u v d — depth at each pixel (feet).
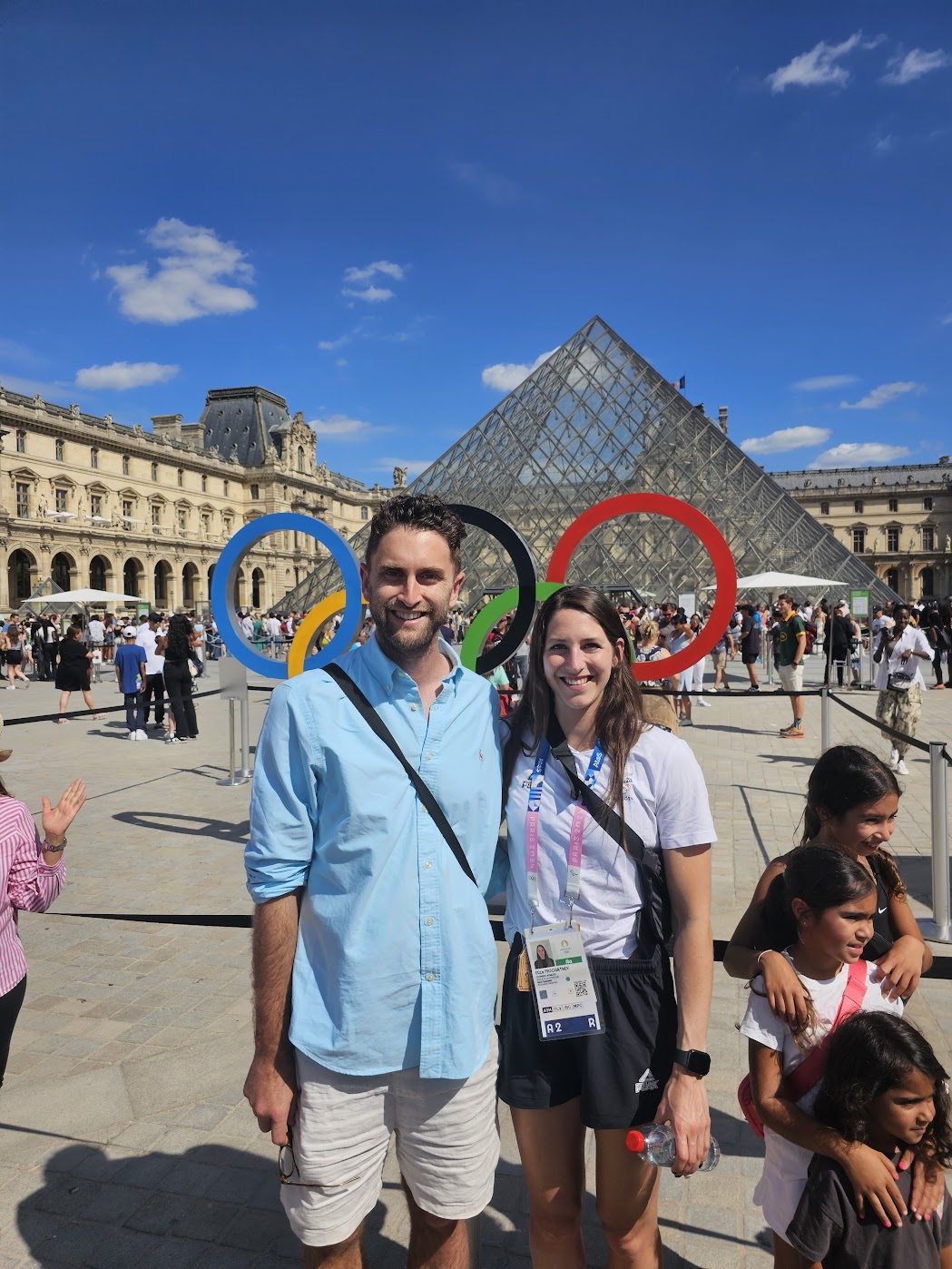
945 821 17.54
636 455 131.54
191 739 48.83
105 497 233.76
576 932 7.00
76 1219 9.62
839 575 119.14
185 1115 11.66
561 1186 7.24
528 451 135.85
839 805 8.83
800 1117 7.11
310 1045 6.47
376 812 6.43
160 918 18.74
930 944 17.21
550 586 17.72
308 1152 6.54
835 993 7.64
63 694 56.90
